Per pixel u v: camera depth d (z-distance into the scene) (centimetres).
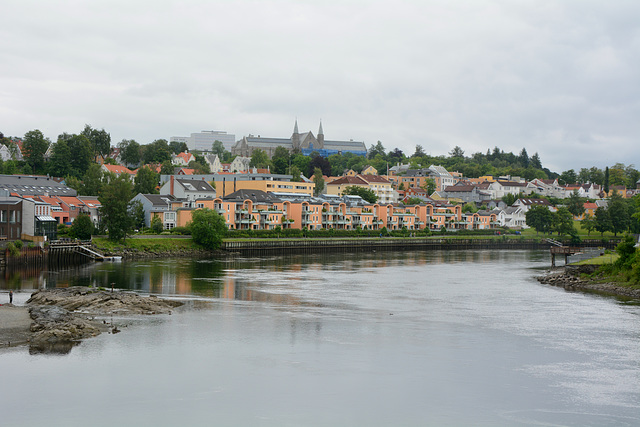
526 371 7000
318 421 5662
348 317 9688
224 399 6119
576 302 11281
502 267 18075
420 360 7362
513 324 9288
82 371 6819
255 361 7250
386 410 5903
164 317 9444
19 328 8262
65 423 5575
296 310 10194
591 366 7194
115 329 8575
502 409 5944
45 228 16300
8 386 6362
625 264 13512
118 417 5706
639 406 6034
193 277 14138
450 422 5666
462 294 12200
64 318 8706
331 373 6875
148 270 15238
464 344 8100
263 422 5631
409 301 11275
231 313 9838
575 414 5844
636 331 8856
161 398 6128
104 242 18662
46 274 13950
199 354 7488
